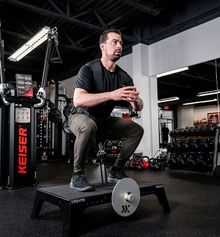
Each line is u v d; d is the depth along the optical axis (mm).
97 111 1644
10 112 3002
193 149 4547
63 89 8398
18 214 1781
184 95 8203
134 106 1668
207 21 4645
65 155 7941
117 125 1707
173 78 6926
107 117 1742
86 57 6887
